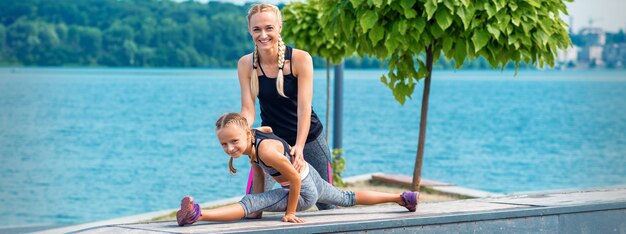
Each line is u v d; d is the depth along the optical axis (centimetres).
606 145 3216
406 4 786
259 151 491
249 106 545
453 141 3294
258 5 527
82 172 2308
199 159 2595
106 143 3225
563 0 844
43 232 894
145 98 6406
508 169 2353
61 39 12056
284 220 491
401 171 2227
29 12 11981
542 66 848
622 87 9650
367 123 4172
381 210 554
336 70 1266
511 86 9825
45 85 8438
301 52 535
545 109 5794
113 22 12131
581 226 566
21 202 1733
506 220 536
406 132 3678
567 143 3306
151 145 3102
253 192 545
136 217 1015
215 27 12025
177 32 12106
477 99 6869
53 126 4156
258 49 532
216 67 12138
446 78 13075
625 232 585
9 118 4716
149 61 12131
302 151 538
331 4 876
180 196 1775
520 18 807
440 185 1202
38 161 2645
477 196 1116
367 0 803
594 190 673
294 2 1159
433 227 510
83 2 12100
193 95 6712
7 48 11956
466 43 811
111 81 9256
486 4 789
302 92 532
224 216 486
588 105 6412
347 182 1261
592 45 15500
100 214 1556
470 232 522
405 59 859
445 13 782
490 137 3519
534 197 619
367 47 852
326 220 494
